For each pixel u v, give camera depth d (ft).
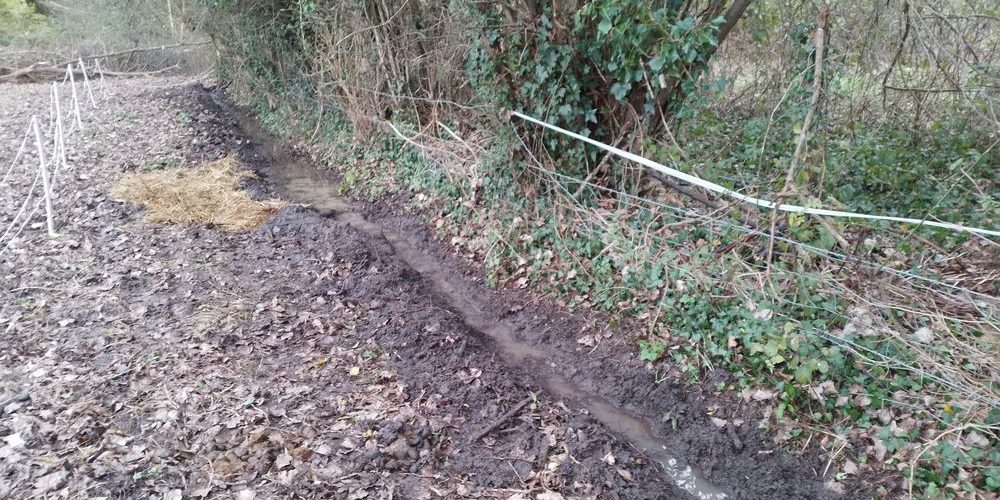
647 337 15.71
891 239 15.80
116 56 64.23
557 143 19.63
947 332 11.96
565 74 17.94
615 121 18.35
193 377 14.02
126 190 26.37
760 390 13.48
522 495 11.37
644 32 15.08
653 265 15.88
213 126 40.09
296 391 13.79
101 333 15.66
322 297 18.38
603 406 14.61
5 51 61.62
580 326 17.04
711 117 24.03
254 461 11.54
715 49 16.05
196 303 17.47
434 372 14.99
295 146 37.55
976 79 18.52
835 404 12.73
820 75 13.38
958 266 14.75
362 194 28.71
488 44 20.53
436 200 25.11
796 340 12.32
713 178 16.74
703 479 12.54
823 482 11.90
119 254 20.54
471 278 20.47
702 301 14.99
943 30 19.94
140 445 11.84
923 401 12.08
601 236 17.54
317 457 11.77
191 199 26.20
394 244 23.72
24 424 12.17
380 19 28.71
